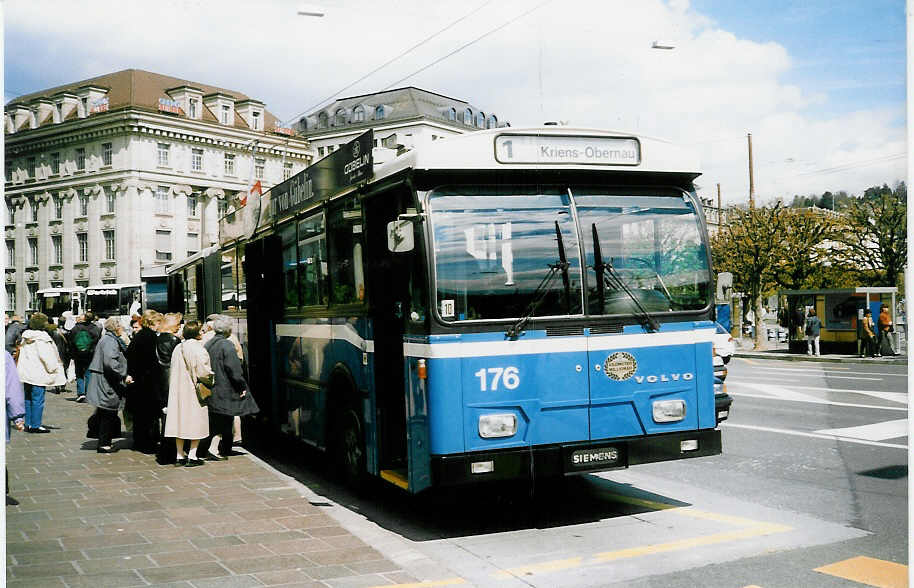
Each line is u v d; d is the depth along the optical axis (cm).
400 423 725
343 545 626
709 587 521
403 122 8475
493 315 644
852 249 3525
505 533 669
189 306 1764
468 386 631
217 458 1041
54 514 732
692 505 751
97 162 6331
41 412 1317
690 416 693
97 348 1105
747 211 3588
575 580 542
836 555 584
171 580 542
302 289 966
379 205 739
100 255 6291
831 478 847
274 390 1101
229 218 1358
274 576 550
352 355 795
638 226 693
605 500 781
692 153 714
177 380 1002
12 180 6775
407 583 535
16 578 548
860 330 2714
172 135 6444
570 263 667
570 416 654
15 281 6750
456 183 654
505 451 636
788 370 2312
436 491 835
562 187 680
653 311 688
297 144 7400
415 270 651
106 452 1100
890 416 1280
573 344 659
